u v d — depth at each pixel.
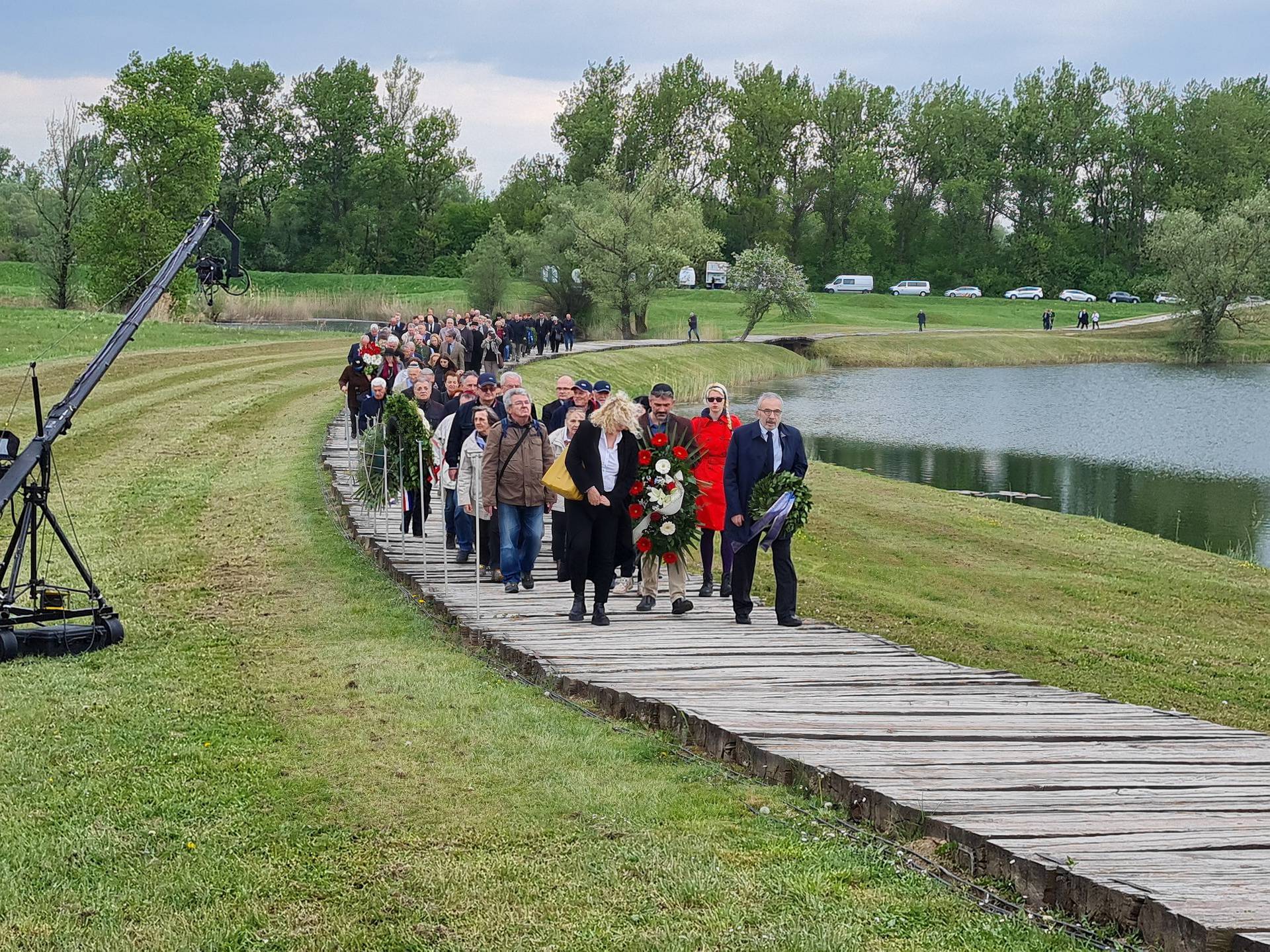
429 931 5.15
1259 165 109.62
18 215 98.81
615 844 6.00
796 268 72.06
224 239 96.12
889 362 69.56
